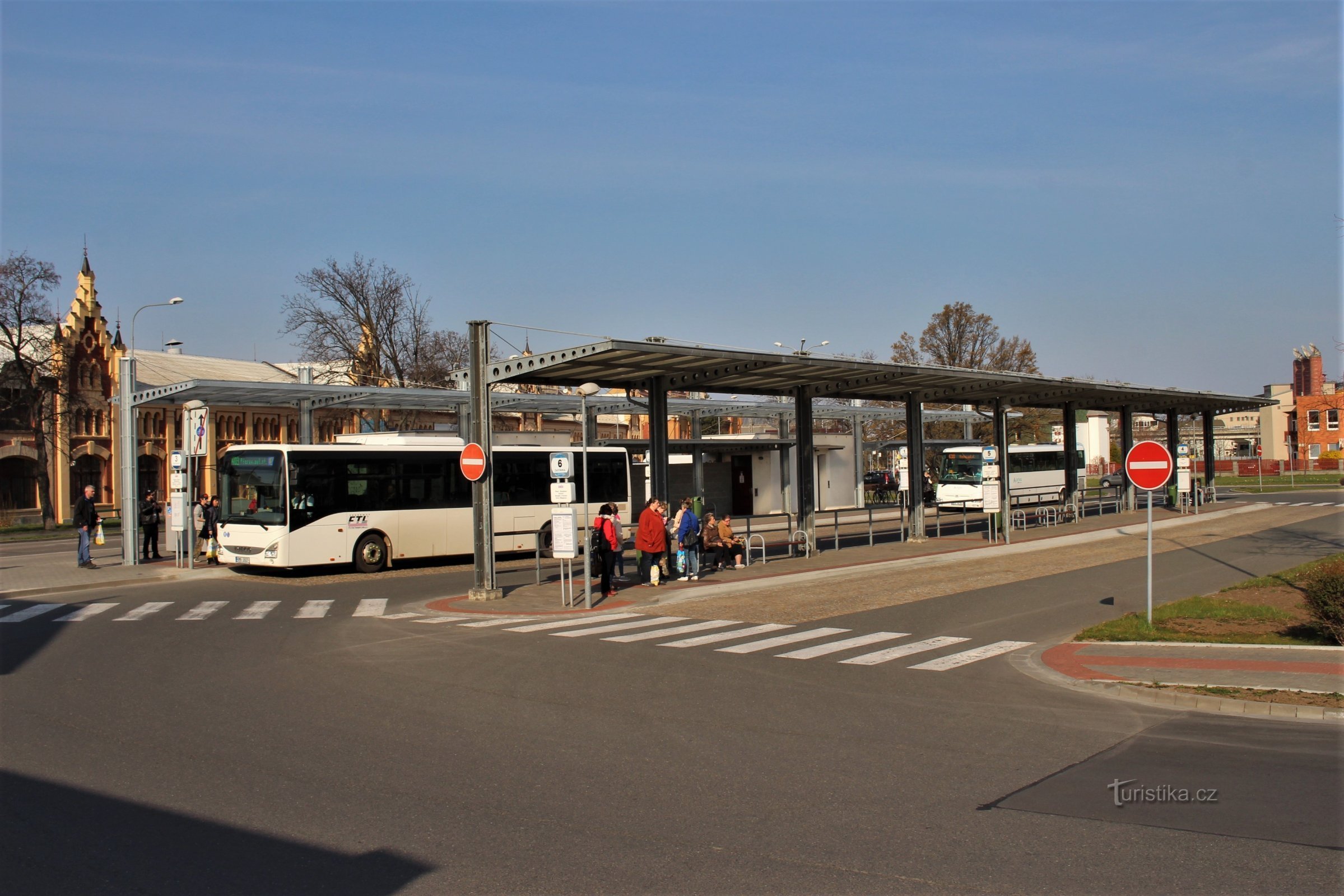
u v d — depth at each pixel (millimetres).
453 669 11172
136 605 17812
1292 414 90500
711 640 13109
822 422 71375
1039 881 4867
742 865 5137
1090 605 15992
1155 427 109625
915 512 29312
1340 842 5371
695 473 39125
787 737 7910
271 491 22266
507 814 6035
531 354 17453
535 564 25781
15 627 15047
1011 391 30641
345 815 6035
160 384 53250
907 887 4812
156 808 6203
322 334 52750
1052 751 7418
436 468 24859
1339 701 8734
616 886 4863
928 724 8328
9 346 46375
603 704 9195
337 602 18078
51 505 45719
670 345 17844
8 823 5922
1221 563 22234
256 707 9188
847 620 14836
